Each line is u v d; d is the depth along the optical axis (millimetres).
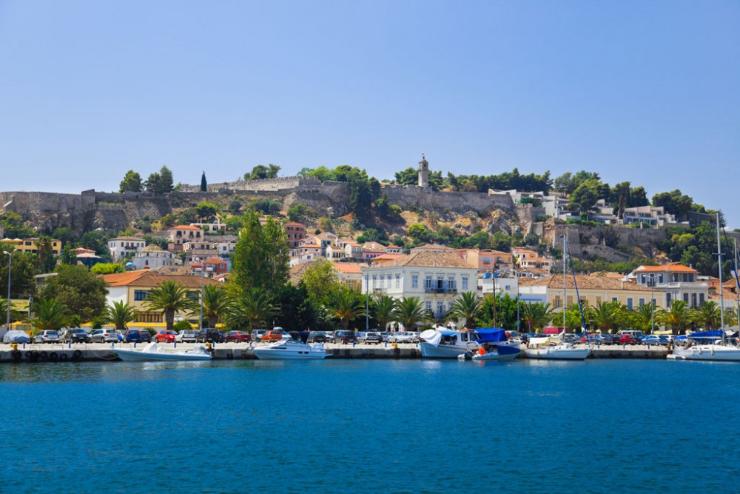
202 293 167750
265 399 93938
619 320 186375
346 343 155000
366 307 171000
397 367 133000
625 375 126375
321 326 170375
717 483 58156
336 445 69250
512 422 80812
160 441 70312
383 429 76500
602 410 88875
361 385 107812
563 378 120188
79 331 142250
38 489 55969
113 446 68250
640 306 196750
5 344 134500
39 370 117875
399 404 91500
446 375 122000
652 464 63344
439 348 146250
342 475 59562
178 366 128125
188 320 171875
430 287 182500
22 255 195625
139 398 93312
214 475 59438
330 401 92938
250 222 167875
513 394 101062
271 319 164125
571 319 187125
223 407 87812
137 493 55125
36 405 87438
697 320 192500
